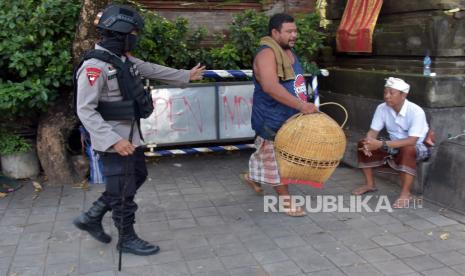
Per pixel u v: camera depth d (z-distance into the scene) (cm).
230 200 465
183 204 455
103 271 332
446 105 464
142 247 353
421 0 483
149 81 554
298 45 594
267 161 419
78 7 498
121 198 336
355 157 550
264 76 390
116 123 326
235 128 586
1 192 479
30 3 491
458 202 422
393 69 534
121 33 316
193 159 602
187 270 333
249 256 352
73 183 509
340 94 605
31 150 516
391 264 337
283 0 674
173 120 561
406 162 432
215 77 575
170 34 564
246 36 588
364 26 551
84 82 307
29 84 471
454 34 466
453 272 325
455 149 432
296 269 332
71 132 523
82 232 393
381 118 456
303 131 367
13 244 372
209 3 650
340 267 334
